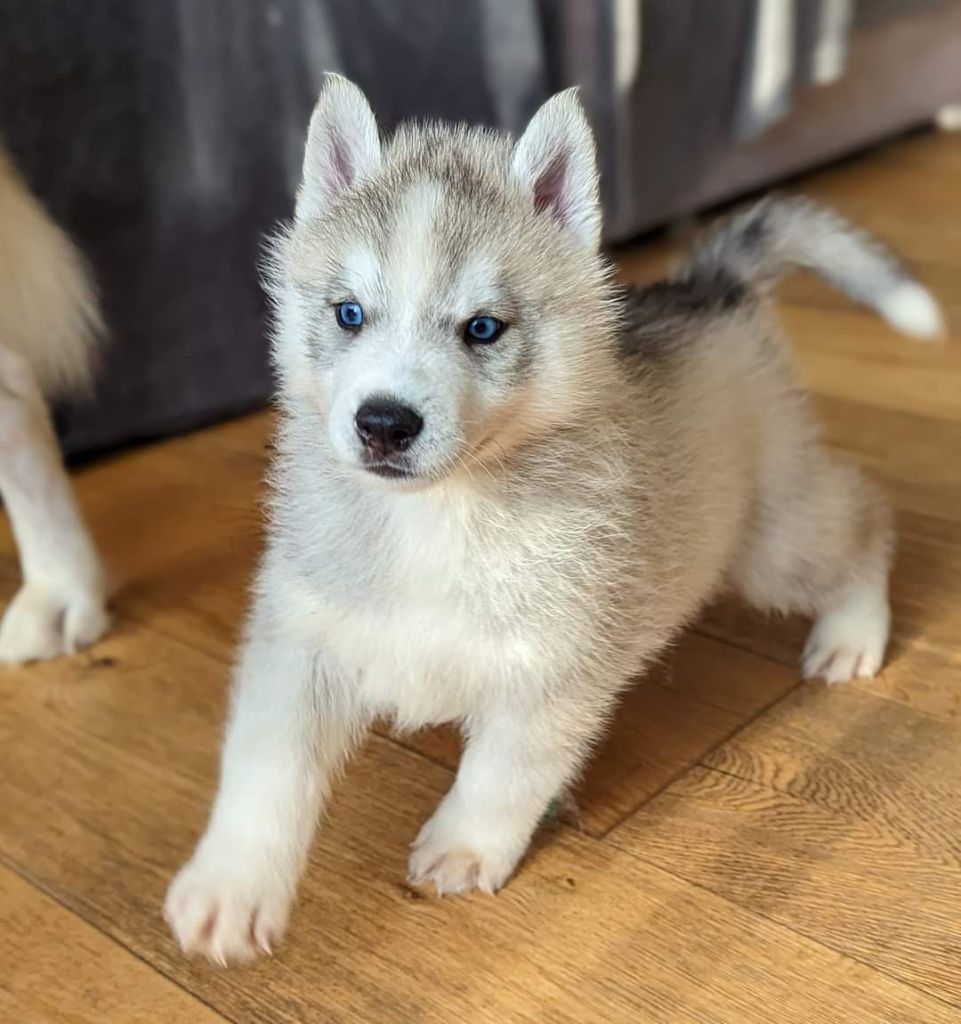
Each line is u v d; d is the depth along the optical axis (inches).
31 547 23.1
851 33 47.9
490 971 16.0
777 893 17.0
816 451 21.7
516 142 17.2
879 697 21.1
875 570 22.1
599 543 16.3
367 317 15.3
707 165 44.9
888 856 17.6
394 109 33.1
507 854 17.2
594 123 38.4
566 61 37.2
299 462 16.7
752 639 23.0
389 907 17.0
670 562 18.2
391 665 16.5
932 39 52.7
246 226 31.2
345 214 16.1
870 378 33.2
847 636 21.7
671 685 21.6
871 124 52.2
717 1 41.4
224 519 27.6
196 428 32.1
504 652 16.1
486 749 16.9
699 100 42.8
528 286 15.6
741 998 15.4
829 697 21.2
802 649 22.5
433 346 14.9
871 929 16.3
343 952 16.3
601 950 16.2
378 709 17.6
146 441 31.4
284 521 16.8
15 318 22.3
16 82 26.6
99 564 23.7
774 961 15.9
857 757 19.6
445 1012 15.4
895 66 51.6
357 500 15.9
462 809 17.4
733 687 21.5
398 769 19.8
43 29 26.7
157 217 29.5
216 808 17.0
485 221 15.5
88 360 25.1
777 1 42.7
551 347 15.7
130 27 27.9
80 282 24.0
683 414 18.7
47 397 25.8
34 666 22.8
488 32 34.3
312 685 16.9
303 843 16.7
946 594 23.8
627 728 20.5
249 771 16.6
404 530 15.7
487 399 15.2
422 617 16.1
